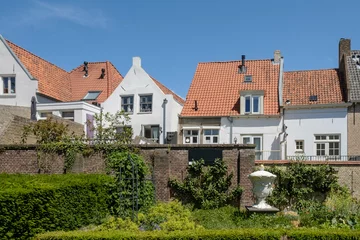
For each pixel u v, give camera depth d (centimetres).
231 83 2820
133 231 880
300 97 2595
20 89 2652
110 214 1238
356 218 1080
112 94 2842
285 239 845
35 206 902
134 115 2775
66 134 1686
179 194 1404
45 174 1395
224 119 2603
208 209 1334
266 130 2531
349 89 2439
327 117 2464
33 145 1477
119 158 1331
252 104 2573
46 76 2920
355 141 2408
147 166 1372
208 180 1380
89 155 1464
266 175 1197
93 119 2595
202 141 2628
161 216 1071
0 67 2683
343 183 1433
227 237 830
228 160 1400
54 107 2539
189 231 860
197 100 2753
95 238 809
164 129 2692
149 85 2770
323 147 2475
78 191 1108
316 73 2756
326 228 951
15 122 1625
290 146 2506
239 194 1362
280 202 1383
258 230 862
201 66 3052
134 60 2839
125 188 1257
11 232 823
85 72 3291
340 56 2775
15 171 1482
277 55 2883
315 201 1392
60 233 833
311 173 1399
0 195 808
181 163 1416
